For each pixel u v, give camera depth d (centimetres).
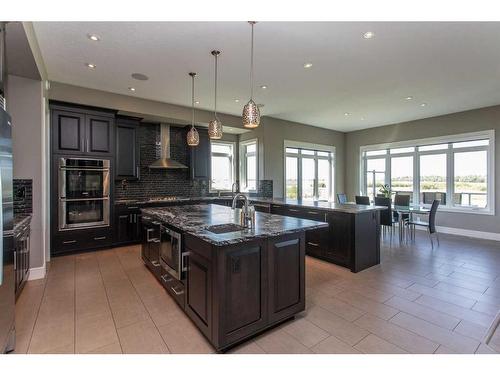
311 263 388
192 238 215
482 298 269
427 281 315
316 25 256
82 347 192
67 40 281
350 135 820
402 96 477
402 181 704
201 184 638
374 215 377
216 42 288
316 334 208
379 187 753
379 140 744
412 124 671
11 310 184
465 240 530
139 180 554
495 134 538
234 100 496
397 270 355
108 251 443
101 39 280
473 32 268
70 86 414
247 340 200
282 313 218
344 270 357
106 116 450
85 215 430
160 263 291
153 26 257
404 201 579
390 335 206
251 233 201
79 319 230
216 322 182
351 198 814
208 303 192
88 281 314
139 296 275
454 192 607
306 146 721
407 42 289
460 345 193
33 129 318
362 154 793
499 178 535
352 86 425
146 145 559
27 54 256
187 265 225
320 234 398
